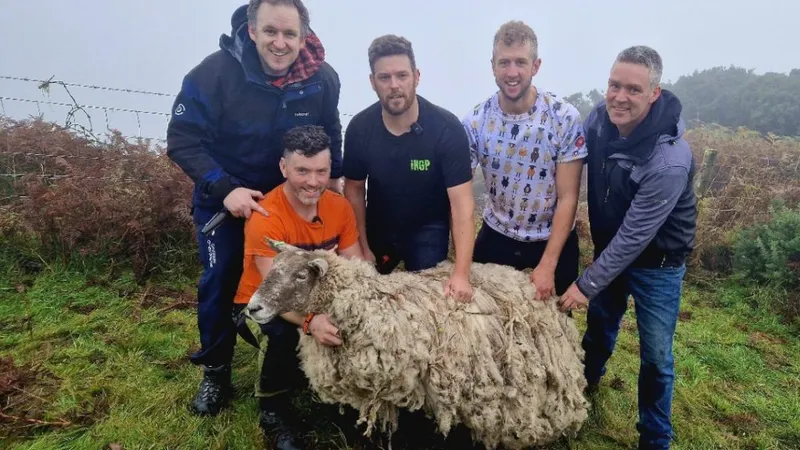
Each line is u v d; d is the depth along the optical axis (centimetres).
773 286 669
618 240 344
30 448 331
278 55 340
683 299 674
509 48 358
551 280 383
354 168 399
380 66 343
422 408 364
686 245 352
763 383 485
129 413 370
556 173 398
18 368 399
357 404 330
